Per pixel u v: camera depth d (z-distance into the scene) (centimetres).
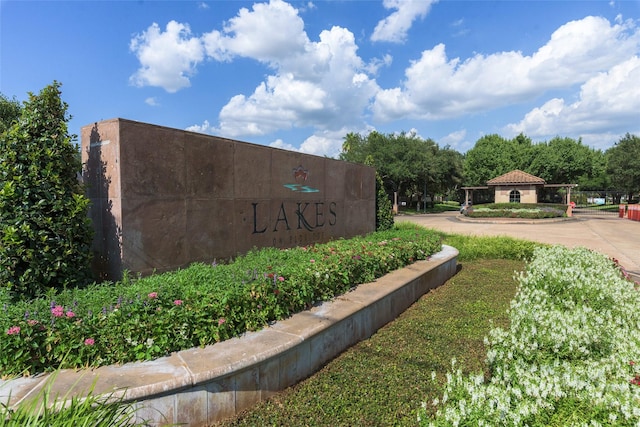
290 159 653
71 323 242
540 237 1463
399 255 598
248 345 280
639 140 3616
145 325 255
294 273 384
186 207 459
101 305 269
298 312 365
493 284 658
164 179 431
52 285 325
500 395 202
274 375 282
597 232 1669
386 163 3441
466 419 192
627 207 2675
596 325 333
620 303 426
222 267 401
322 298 408
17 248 301
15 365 224
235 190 535
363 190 906
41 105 336
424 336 411
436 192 4231
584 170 4016
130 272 392
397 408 272
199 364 245
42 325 236
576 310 374
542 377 223
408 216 3216
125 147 388
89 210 412
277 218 622
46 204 322
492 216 2545
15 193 309
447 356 360
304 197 693
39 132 333
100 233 402
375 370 329
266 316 329
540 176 4106
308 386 298
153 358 253
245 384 260
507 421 184
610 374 247
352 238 769
